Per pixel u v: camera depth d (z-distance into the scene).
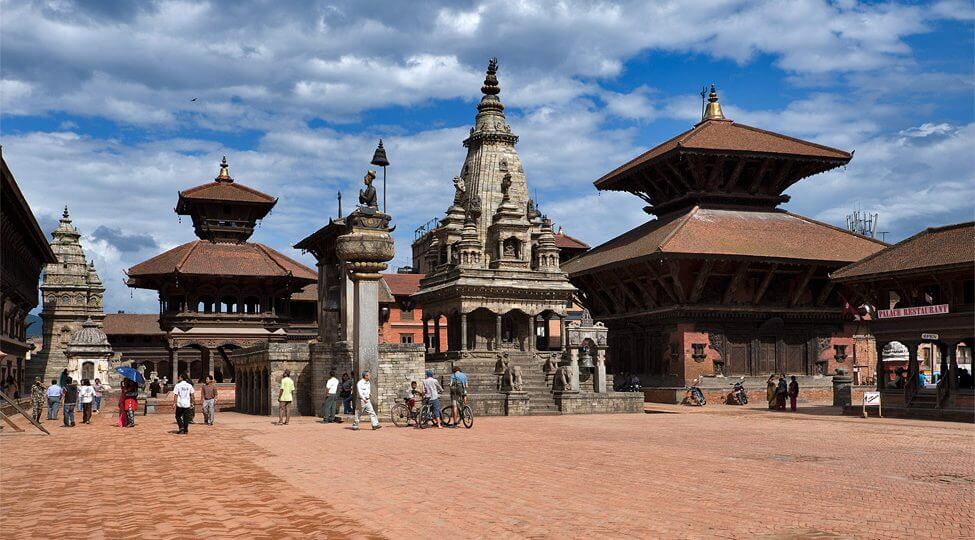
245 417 44.62
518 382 47.34
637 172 74.38
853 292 66.50
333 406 39.09
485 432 33.44
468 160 65.06
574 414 47.53
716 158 68.38
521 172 64.25
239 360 53.53
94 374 65.50
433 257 65.38
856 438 31.47
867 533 13.15
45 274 89.69
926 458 24.38
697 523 13.97
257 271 75.19
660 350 66.50
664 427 37.00
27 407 54.81
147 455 25.03
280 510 15.34
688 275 63.56
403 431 33.84
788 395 54.06
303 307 93.38
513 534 13.16
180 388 33.38
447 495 16.95
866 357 70.31
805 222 70.69
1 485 18.81
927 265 43.69
